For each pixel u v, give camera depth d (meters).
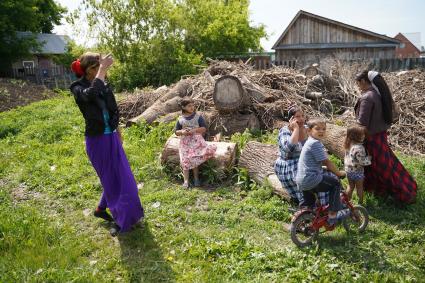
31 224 4.65
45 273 3.62
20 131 9.38
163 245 4.20
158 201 5.38
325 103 9.18
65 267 3.77
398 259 3.88
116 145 4.27
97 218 4.94
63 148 7.66
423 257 3.89
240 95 7.63
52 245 4.23
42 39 37.06
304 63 18.64
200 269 3.74
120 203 4.23
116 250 4.14
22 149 7.85
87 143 4.22
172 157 6.29
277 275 3.57
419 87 9.40
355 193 5.34
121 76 17.95
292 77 9.64
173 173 6.31
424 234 4.36
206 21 22.53
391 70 17.17
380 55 22.27
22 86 17.89
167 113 8.78
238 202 5.32
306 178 4.02
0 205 5.36
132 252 4.10
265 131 7.88
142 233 4.46
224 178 6.09
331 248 4.05
